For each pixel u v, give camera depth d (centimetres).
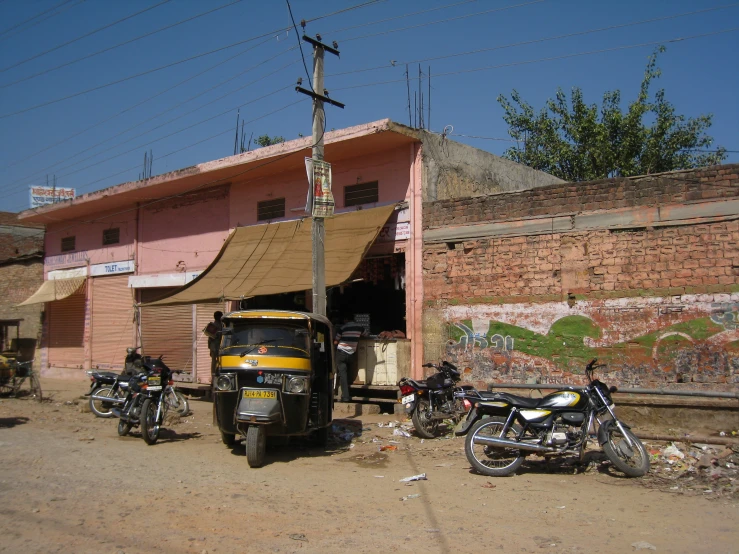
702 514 613
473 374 1263
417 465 855
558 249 1181
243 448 971
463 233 1302
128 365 1353
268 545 532
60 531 559
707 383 1015
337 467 847
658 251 1077
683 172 1065
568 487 722
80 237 2366
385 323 1513
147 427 988
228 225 1798
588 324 1136
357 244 1366
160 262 2009
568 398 776
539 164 2308
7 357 1736
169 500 663
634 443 769
